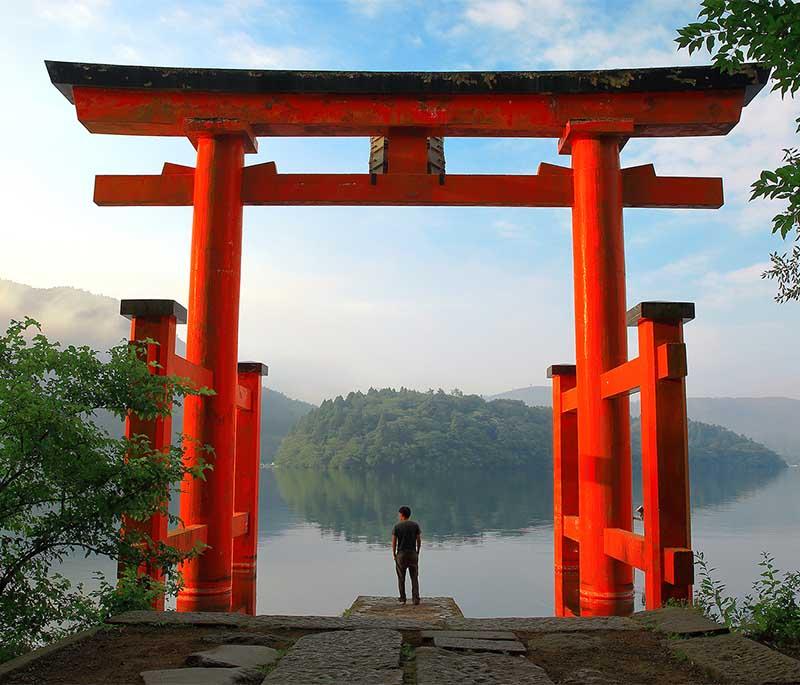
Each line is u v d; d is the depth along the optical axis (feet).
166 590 24.47
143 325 29.12
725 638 17.39
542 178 38.17
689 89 36.86
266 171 37.93
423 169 38.24
